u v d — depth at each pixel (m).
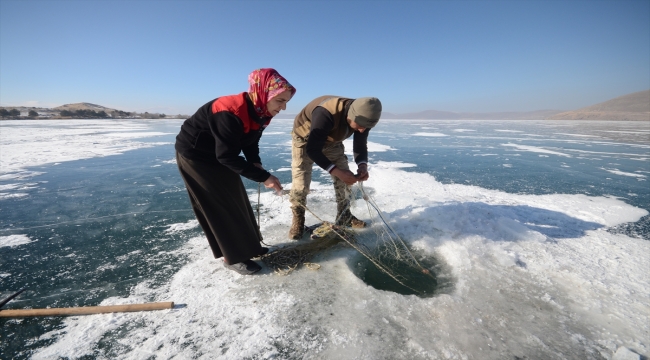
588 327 1.75
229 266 2.35
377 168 6.26
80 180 5.20
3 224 3.26
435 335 1.68
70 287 2.14
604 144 10.85
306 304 1.94
